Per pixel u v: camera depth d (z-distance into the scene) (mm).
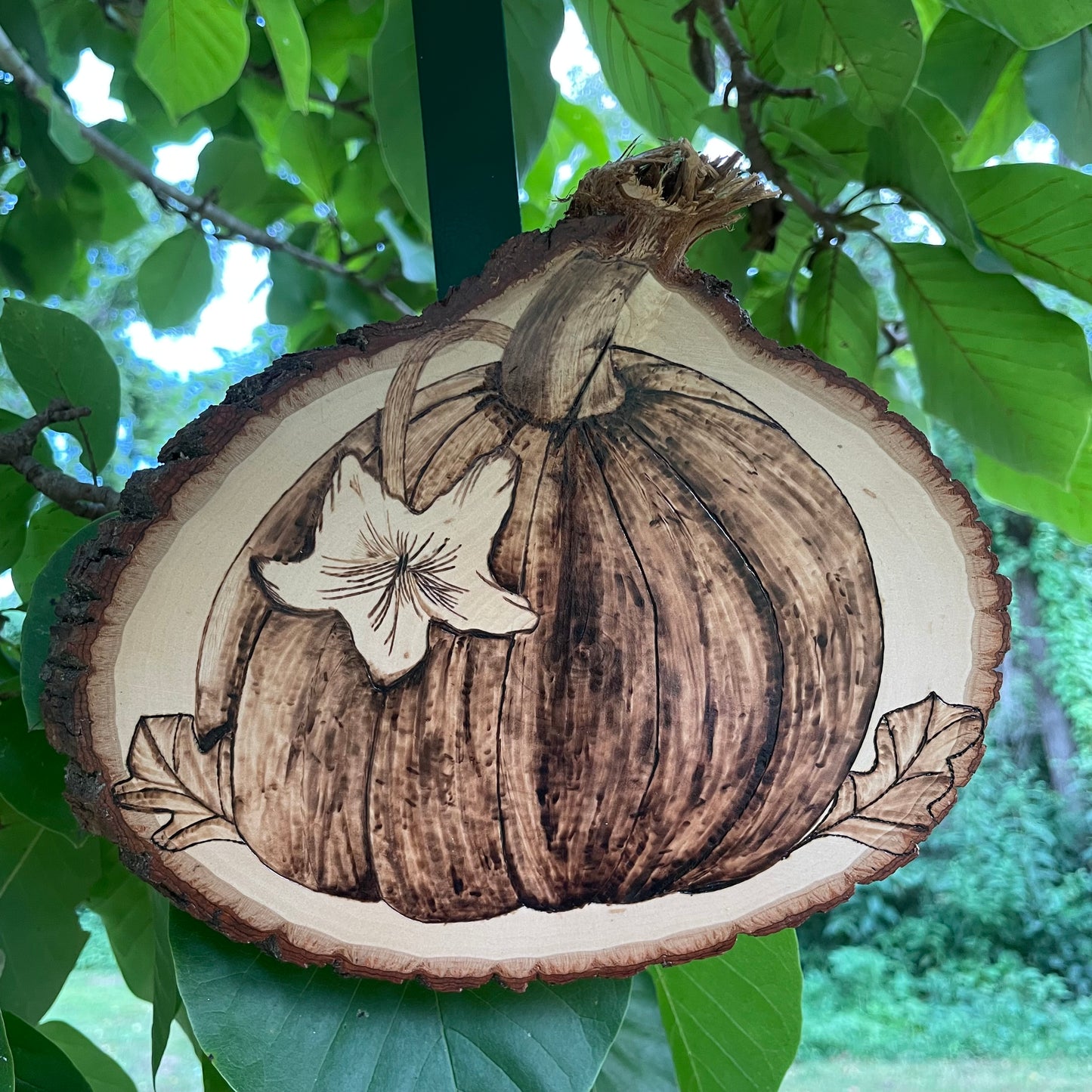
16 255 648
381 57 434
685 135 544
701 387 318
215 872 295
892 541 330
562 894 324
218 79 505
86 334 441
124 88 637
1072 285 476
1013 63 542
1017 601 2521
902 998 2004
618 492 323
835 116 507
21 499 461
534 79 464
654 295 305
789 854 335
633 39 516
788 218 607
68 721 282
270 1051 312
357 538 301
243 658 293
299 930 304
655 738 330
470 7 345
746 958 430
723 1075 441
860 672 333
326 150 668
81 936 462
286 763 300
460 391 303
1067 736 2412
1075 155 497
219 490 286
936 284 474
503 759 319
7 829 449
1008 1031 1873
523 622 320
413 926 313
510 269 296
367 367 294
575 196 299
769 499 327
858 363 549
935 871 2262
